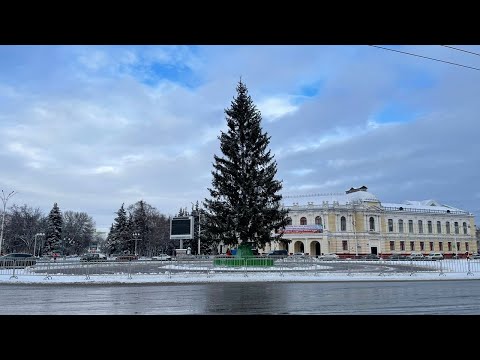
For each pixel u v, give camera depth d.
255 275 26.27
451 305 12.33
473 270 32.06
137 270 29.98
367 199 98.88
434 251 105.38
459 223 111.31
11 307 12.22
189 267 30.55
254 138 38.91
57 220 98.25
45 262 26.12
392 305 12.34
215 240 37.75
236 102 39.69
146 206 105.25
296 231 91.00
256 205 36.78
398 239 100.62
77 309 11.78
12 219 97.00
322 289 18.19
